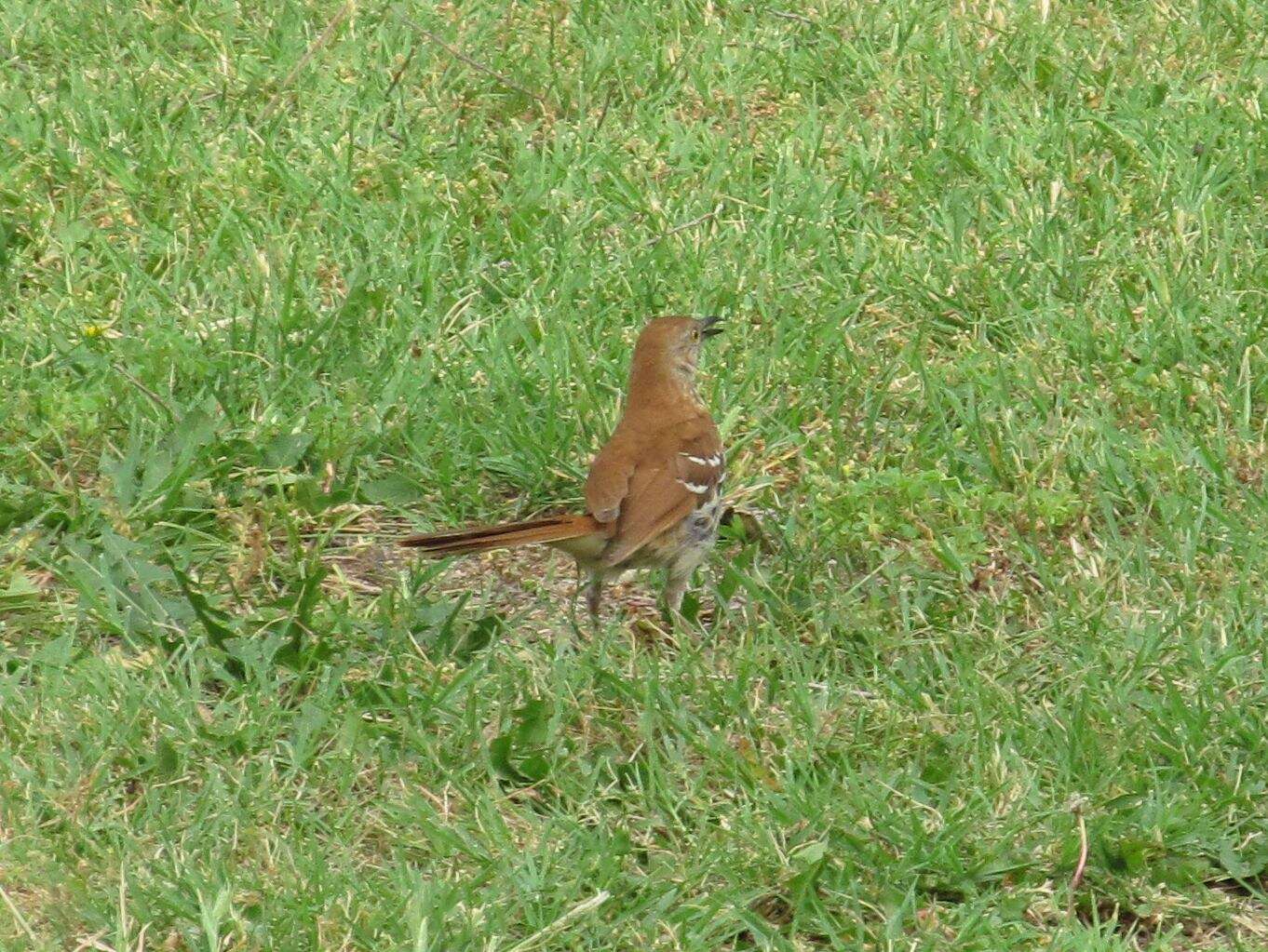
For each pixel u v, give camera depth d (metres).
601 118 14.98
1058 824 8.33
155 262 13.05
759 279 13.05
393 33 16.08
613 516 9.41
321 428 11.28
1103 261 13.34
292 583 9.87
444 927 7.61
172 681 9.12
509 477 11.30
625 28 16.33
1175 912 8.02
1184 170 14.53
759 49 16.09
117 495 10.50
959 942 7.75
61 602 9.85
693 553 9.92
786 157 14.51
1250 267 13.35
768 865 8.06
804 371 12.16
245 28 16.25
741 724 9.08
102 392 11.45
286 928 7.57
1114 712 9.12
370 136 14.72
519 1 16.77
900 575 10.37
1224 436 11.45
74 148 14.21
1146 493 11.09
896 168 14.56
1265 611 10.04
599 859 8.03
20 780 8.34
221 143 14.39
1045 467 11.25
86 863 7.90
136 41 15.80
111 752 8.54
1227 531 10.73
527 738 8.76
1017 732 8.95
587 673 9.30
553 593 10.43
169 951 7.50
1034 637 9.86
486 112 15.38
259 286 12.65
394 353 12.09
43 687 8.95
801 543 10.66
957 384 12.23
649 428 9.98
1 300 12.52
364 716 8.94
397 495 11.02
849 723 9.12
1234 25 16.75
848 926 7.88
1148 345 12.44
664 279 13.17
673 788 8.63
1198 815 8.41
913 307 13.01
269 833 8.12
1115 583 10.30
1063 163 14.54
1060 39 16.41
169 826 8.17
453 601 10.23
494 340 12.20
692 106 15.52
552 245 13.53
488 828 8.23
